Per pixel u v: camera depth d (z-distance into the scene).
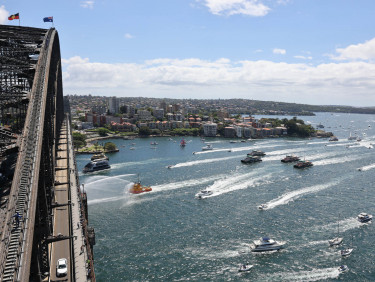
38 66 76.38
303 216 121.44
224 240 102.25
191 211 126.88
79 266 53.66
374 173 191.12
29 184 42.28
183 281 81.06
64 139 163.00
